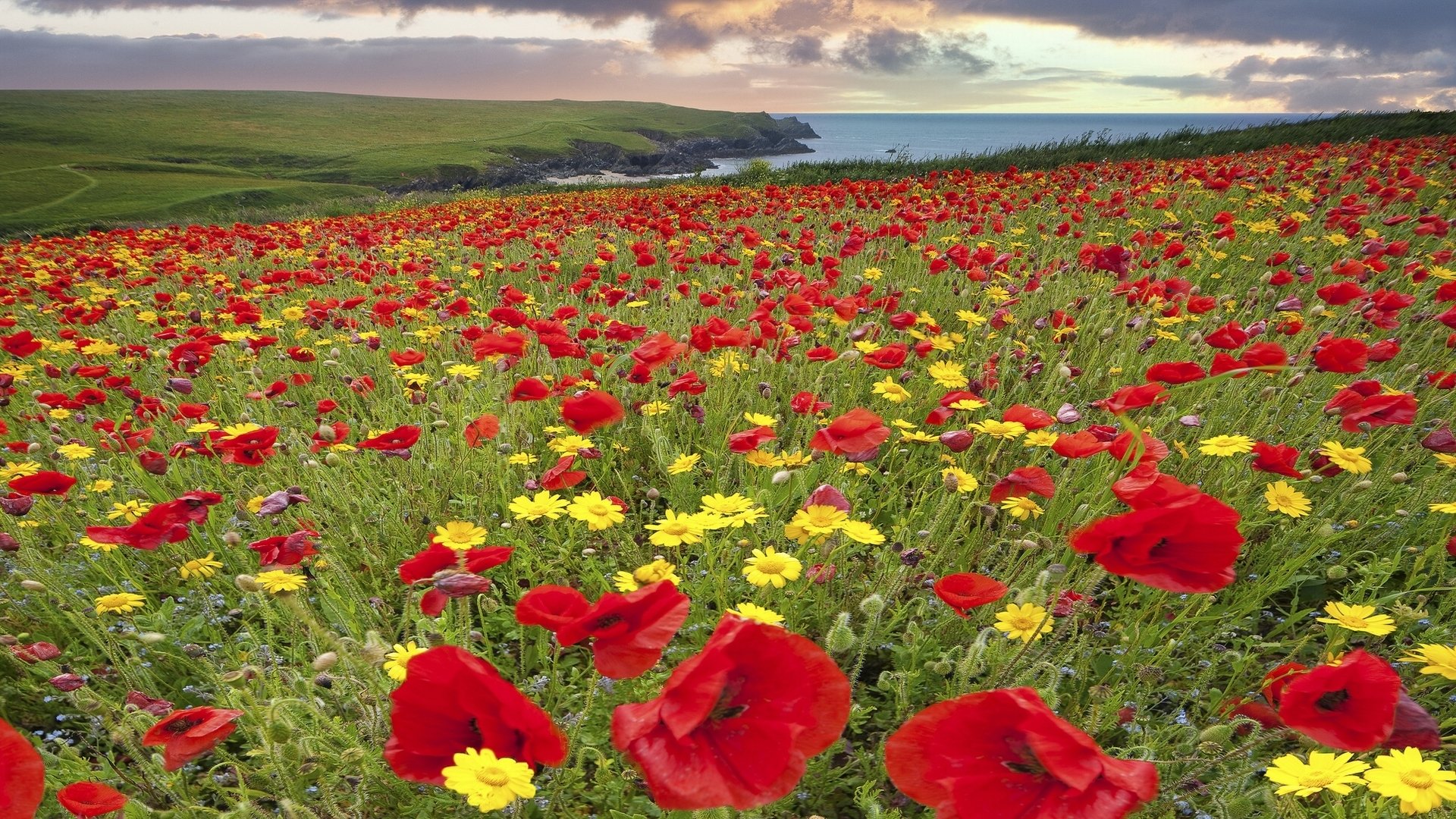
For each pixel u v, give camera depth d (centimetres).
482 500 360
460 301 550
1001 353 498
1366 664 155
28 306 838
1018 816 117
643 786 215
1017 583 285
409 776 145
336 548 334
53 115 12719
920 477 387
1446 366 520
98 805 156
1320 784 165
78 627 299
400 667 195
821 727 129
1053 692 211
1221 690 276
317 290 848
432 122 15738
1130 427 231
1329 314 525
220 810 230
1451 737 230
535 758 139
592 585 318
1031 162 2319
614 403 311
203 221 4188
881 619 288
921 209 1066
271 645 229
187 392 445
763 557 231
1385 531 343
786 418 466
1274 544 331
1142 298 548
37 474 308
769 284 632
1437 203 1089
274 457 397
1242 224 925
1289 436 431
